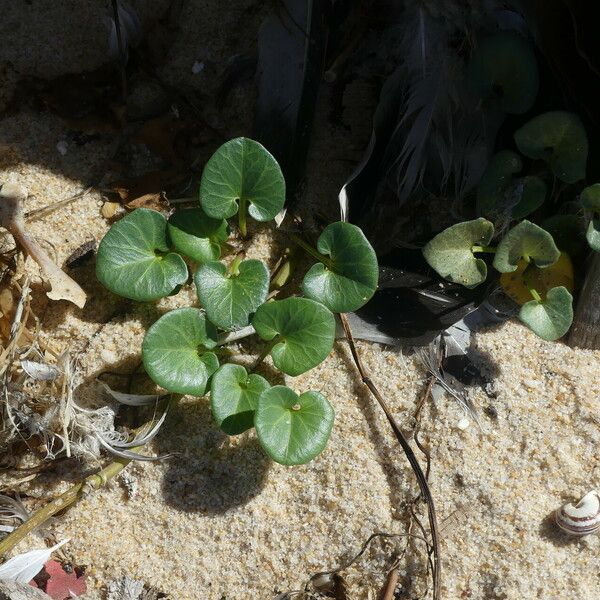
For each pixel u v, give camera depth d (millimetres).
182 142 540
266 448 465
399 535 494
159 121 540
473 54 512
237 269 498
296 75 528
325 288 486
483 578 497
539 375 512
